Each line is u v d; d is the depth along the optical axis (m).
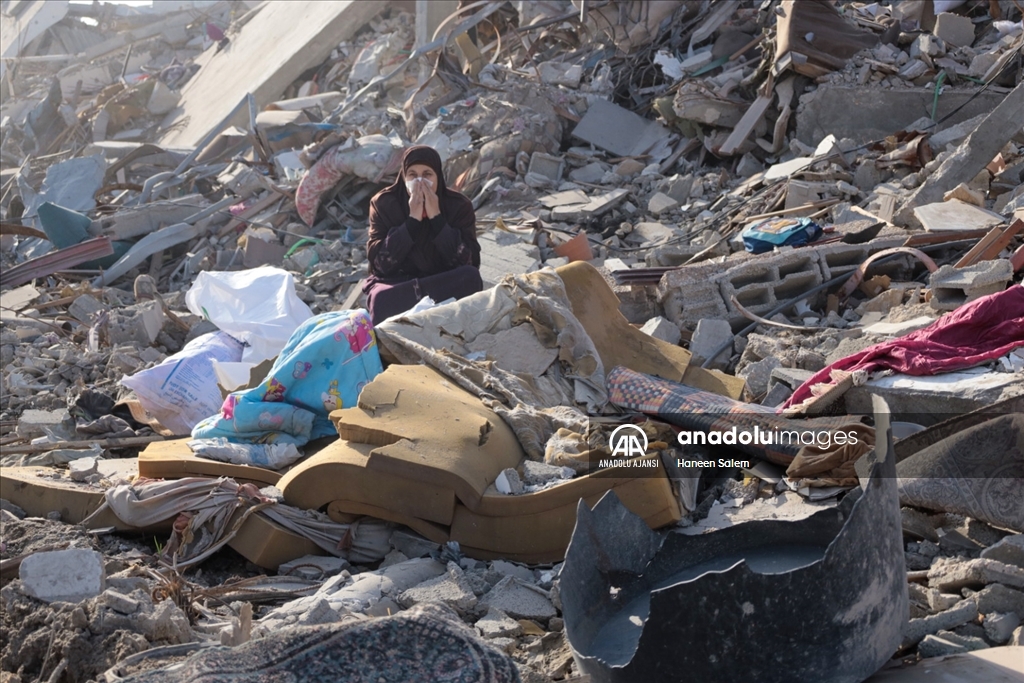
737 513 3.70
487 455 3.77
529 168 10.71
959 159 7.04
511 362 4.69
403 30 17.78
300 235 10.20
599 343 5.02
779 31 9.80
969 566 2.99
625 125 11.16
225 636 2.79
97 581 3.21
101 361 6.75
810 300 6.09
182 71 24.39
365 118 13.92
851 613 2.33
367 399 4.00
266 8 23.84
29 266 8.95
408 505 3.66
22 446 5.12
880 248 6.27
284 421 4.39
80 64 26.72
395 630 2.39
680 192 9.60
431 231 6.04
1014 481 3.18
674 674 2.34
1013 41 9.05
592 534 2.87
